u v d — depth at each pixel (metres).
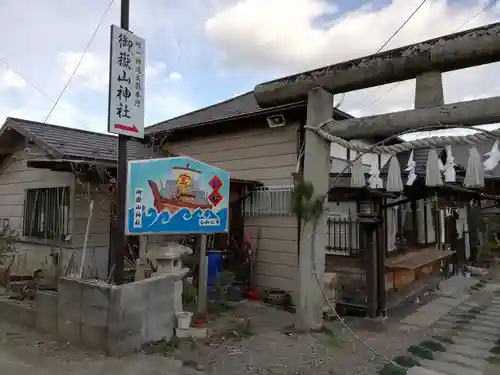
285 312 6.76
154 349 4.55
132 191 4.89
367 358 4.68
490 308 7.61
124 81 4.82
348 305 6.74
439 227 10.96
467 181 4.45
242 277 7.86
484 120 4.32
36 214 7.91
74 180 7.04
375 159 7.94
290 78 5.96
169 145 10.12
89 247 7.04
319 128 5.60
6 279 7.11
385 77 5.10
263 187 8.09
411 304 7.85
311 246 5.68
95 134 9.27
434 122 4.62
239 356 4.56
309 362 4.47
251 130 8.49
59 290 4.90
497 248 14.62
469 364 4.67
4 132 8.21
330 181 6.49
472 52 4.40
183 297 6.53
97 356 4.27
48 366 4.01
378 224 6.61
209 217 5.90
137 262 5.66
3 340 4.79
